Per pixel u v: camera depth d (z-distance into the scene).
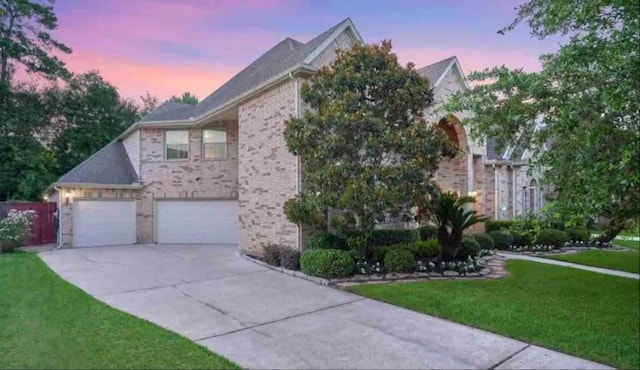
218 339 5.47
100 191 16.56
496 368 4.63
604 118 5.13
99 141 28.00
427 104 10.09
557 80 5.73
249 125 13.38
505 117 6.30
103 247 15.76
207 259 12.26
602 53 5.20
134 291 8.14
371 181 8.88
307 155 9.75
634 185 4.72
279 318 6.44
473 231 16.12
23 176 24.33
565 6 5.61
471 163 15.61
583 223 5.55
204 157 17.17
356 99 9.24
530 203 19.84
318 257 9.18
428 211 10.28
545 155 6.10
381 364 4.69
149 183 17.41
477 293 7.86
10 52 24.00
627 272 10.59
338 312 6.78
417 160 9.10
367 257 10.06
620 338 5.48
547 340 5.45
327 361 4.77
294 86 11.15
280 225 11.56
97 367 4.41
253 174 13.04
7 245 14.35
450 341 5.45
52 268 10.79
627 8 5.09
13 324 5.86
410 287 8.23
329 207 9.41
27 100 25.55
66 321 6.02
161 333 5.56
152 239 17.33
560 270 10.55
